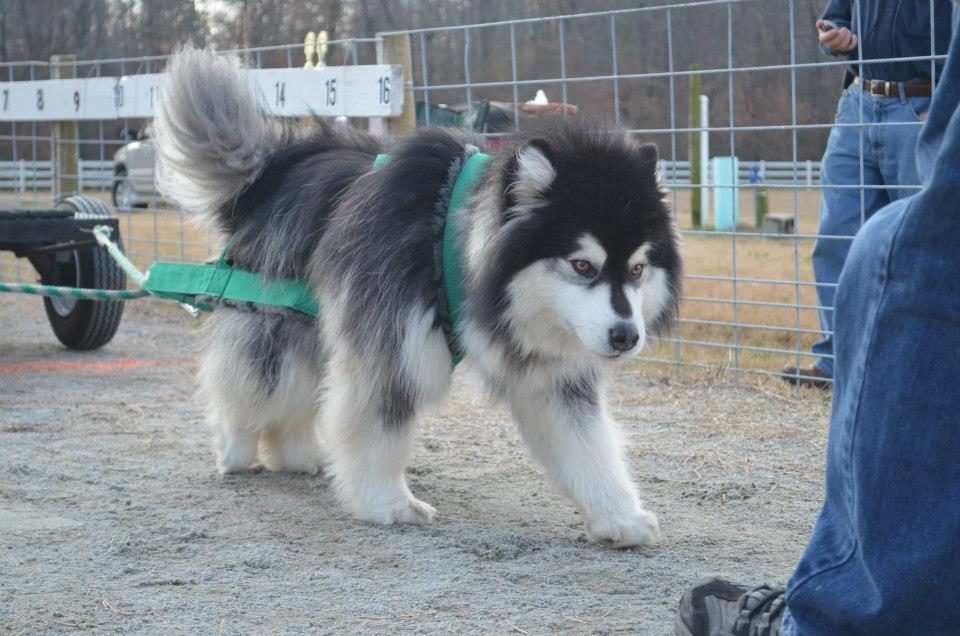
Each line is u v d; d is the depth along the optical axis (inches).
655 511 157.6
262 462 177.0
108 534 140.6
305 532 143.1
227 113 164.9
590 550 137.7
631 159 132.3
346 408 144.8
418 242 137.8
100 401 226.1
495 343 135.6
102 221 252.5
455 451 191.0
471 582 124.3
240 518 149.2
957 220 67.8
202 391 178.4
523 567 130.1
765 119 522.0
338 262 143.3
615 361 129.3
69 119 382.3
